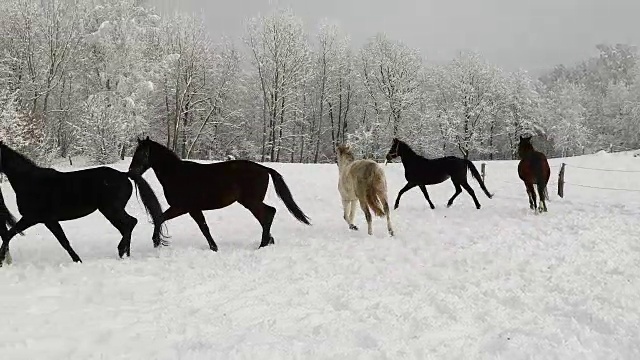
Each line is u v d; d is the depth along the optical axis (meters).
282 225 11.70
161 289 5.96
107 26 29.25
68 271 6.85
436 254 7.76
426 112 39.75
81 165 27.95
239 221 12.55
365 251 8.13
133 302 5.45
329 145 44.88
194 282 6.29
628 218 10.22
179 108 34.31
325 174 21.05
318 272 6.84
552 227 9.62
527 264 6.98
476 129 39.97
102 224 12.14
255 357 3.96
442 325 4.74
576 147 43.28
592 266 6.75
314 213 13.59
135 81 30.03
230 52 40.94
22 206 7.52
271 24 35.81
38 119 26.11
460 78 40.56
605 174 20.86
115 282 6.24
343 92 42.12
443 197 15.91
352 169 9.87
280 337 4.43
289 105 36.88
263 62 36.53
